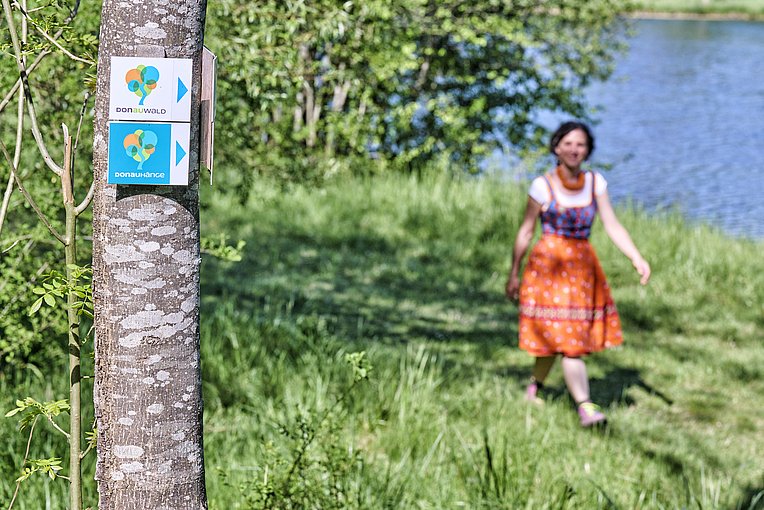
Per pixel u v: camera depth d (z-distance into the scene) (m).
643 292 8.93
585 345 5.77
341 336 7.02
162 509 2.62
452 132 12.87
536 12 13.63
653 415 6.19
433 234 10.61
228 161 6.27
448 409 5.77
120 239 2.51
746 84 28.67
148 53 2.45
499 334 7.69
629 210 11.46
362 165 11.51
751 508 4.68
